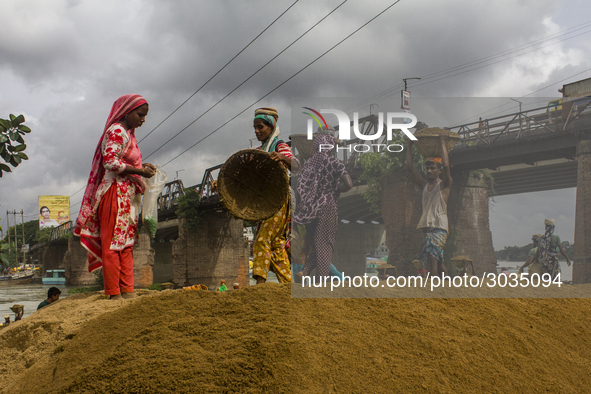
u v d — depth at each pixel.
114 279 4.03
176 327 2.68
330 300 3.06
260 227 3.61
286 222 3.62
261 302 2.95
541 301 3.70
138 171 4.29
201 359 2.33
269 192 3.45
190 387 2.14
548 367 2.88
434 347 2.72
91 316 3.33
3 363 3.24
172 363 2.31
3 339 3.53
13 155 5.91
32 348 3.17
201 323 2.70
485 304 3.37
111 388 2.20
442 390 2.38
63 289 45.09
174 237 51.59
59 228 64.94
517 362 2.82
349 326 2.77
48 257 76.19
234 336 2.53
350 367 2.41
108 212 4.14
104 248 4.08
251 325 2.65
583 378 2.93
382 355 2.57
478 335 2.96
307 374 2.29
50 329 3.30
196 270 33.38
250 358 2.32
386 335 2.77
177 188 38.03
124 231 4.18
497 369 2.67
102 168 4.30
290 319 2.74
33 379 2.72
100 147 4.31
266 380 2.21
